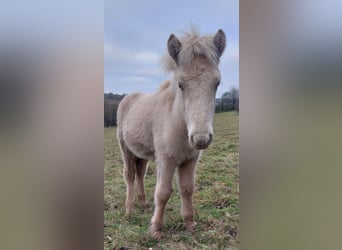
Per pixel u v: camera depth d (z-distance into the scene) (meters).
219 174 2.09
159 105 2.18
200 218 2.12
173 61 1.89
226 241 1.88
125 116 2.53
